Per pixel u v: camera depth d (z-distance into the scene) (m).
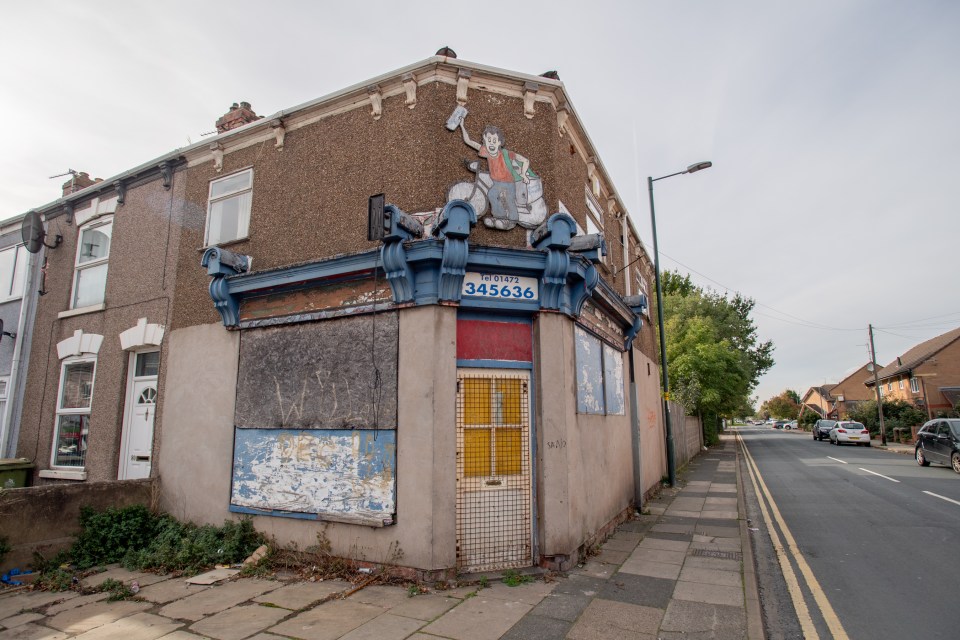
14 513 6.95
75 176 13.39
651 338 16.97
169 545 7.56
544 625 5.08
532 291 7.19
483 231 7.39
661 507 11.92
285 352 7.76
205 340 8.73
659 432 16.50
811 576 6.87
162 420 9.05
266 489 7.54
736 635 4.88
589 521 7.73
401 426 6.64
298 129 8.69
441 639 4.76
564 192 8.62
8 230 13.33
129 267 10.45
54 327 11.52
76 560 7.27
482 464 6.74
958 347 43.12
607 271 11.72
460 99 7.64
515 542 6.75
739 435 64.56
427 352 6.60
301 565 6.91
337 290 7.46
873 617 5.46
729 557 7.55
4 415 11.98
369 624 5.09
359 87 7.94
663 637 4.84
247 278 8.02
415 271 6.83
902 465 20.97
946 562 7.37
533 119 8.14
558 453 6.95
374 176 7.73
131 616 5.43
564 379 7.12
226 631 4.99
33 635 5.02
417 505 6.37
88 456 10.07
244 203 9.16
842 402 71.88
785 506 12.14
